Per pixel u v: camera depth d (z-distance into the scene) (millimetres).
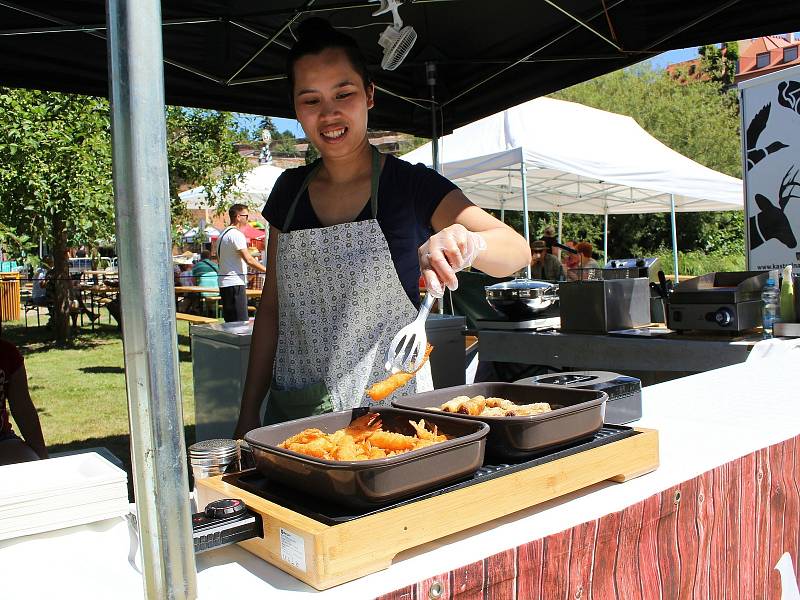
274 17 3086
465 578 913
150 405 723
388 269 1653
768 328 3385
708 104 28328
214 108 3668
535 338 4039
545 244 9039
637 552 1156
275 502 997
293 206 1788
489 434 1127
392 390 1176
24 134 7484
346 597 841
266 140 15430
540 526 1052
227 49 3158
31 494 935
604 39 3246
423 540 946
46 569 905
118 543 986
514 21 3342
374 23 3256
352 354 1688
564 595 1038
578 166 7906
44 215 7867
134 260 707
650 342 3549
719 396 1997
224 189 11289
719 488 1334
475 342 4723
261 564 966
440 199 1631
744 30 3082
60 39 2994
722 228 23922
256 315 1972
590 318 3846
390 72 3842
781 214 4281
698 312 3479
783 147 4254
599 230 24344
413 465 940
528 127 8188
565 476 1137
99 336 11281
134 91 688
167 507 739
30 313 15219
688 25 3082
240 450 1199
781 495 1525
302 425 1188
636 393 1679
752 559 1438
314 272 1688
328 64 1556
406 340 1160
